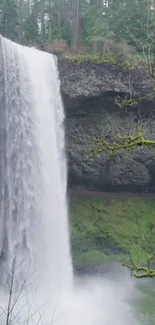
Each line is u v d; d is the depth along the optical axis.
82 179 32.50
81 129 31.19
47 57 27.30
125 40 30.75
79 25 36.81
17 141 24.08
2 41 23.05
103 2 35.12
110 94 29.53
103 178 32.41
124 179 32.56
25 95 24.67
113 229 29.80
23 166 24.33
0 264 23.05
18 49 24.52
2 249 23.36
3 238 23.34
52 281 24.34
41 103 26.00
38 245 24.58
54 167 26.44
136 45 29.55
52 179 26.17
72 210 30.95
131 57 29.20
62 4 42.19
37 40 41.62
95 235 29.20
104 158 31.45
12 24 40.28
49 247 25.14
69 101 29.25
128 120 31.05
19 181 24.08
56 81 28.03
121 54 29.12
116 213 31.20
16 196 23.86
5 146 23.55
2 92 23.31
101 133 31.11
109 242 28.98
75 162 31.59
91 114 30.86
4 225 23.42
